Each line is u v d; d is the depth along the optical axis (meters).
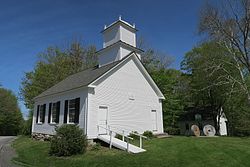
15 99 50.53
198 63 29.14
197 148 11.91
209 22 21.14
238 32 20.61
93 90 15.54
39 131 21.09
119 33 20.12
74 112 16.25
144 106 19.44
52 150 12.29
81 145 12.27
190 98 35.12
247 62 20.66
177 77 35.41
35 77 34.81
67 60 35.47
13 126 48.47
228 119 35.22
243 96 27.23
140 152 11.53
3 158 11.91
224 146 12.46
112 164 9.66
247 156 9.96
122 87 17.73
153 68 33.62
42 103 21.80
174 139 16.38
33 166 9.87
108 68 17.47
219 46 23.02
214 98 31.53
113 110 16.56
